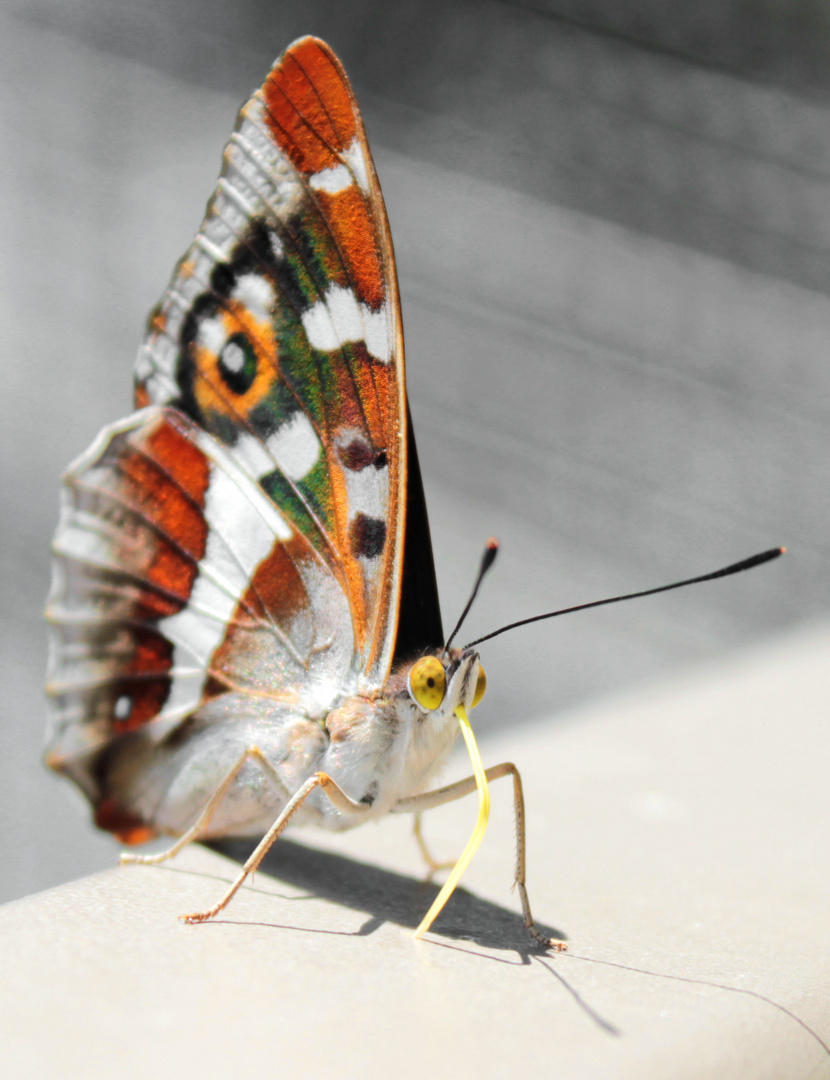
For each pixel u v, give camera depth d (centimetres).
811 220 77
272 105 24
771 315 71
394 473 24
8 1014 21
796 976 22
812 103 84
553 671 49
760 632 52
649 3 90
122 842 26
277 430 25
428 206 80
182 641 25
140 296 71
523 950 23
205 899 23
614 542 58
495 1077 21
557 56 90
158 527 25
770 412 66
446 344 69
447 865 24
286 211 24
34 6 102
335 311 24
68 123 86
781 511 60
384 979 22
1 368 65
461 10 95
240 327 25
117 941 22
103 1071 21
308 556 25
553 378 68
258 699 25
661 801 26
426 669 24
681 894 24
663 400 66
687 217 77
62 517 26
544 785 26
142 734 25
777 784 26
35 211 77
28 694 44
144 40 97
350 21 97
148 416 25
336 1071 21
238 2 102
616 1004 22
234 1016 21
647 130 83
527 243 77
